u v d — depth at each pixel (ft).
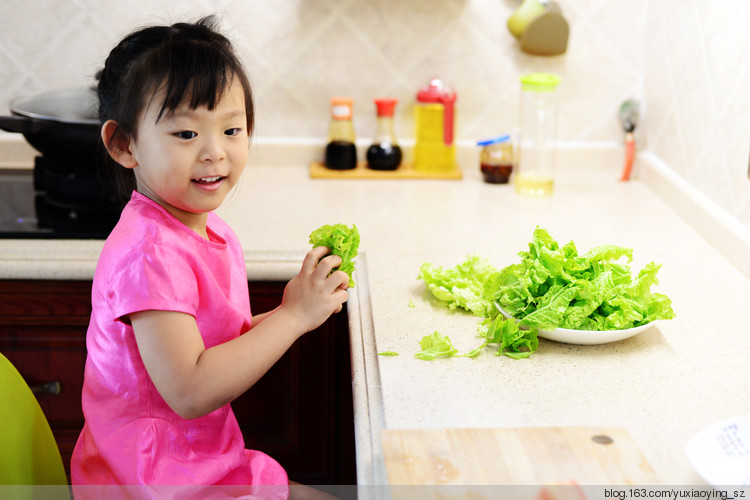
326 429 5.34
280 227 5.53
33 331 5.12
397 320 4.12
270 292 5.10
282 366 5.24
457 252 5.11
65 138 5.49
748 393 3.42
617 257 3.89
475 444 2.96
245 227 5.50
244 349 3.53
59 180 5.80
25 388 3.83
